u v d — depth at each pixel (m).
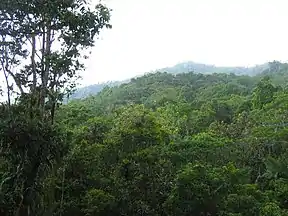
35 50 17.38
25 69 17.36
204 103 59.81
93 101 63.59
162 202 22.05
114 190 21.67
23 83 17.30
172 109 50.84
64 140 16.80
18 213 16.02
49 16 16.77
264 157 33.25
